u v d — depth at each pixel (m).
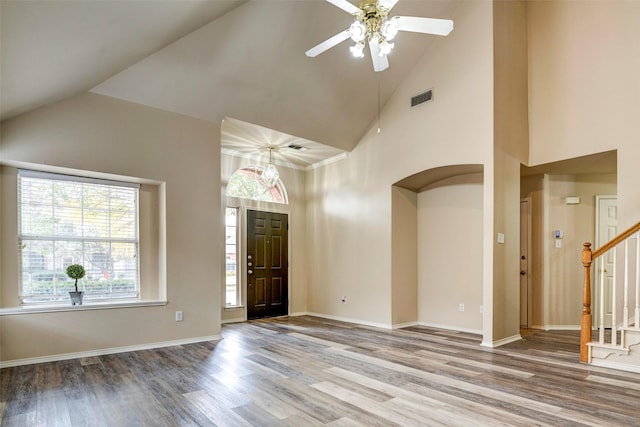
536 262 5.68
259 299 6.52
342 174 6.52
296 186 7.16
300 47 4.53
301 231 7.19
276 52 4.46
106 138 4.05
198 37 3.98
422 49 5.25
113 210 4.39
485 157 4.54
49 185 4.02
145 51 3.74
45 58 2.80
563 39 4.91
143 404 2.68
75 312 3.84
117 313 4.09
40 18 2.27
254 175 6.70
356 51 3.08
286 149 6.24
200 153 4.75
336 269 6.53
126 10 2.75
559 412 2.52
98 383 3.10
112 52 3.36
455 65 4.93
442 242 5.76
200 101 4.57
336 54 4.78
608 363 3.54
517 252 4.88
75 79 3.50
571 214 5.62
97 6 2.49
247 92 4.72
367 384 3.07
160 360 3.78
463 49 4.86
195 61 4.16
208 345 4.45
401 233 5.82
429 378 3.22
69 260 4.09
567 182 5.66
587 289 3.72
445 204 5.75
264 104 4.94
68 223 4.11
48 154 3.72
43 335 3.67
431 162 5.12
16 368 3.47
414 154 5.36
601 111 4.50
